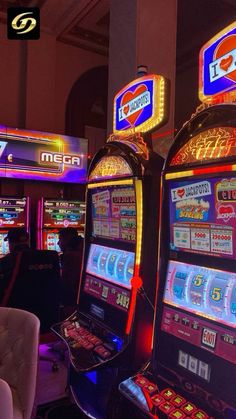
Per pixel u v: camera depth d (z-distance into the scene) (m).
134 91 2.60
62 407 2.91
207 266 1.68
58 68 7.06
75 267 4.03
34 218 6.41
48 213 5.91
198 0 5.71
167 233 1.90
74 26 6.54
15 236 4.15
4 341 2.35
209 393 1.55
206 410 1.55
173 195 1.86
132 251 2.30
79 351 2.33
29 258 3.62
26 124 6.43
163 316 1.86
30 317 2.27
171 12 4.14
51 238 5.91
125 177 2.28
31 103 6.49
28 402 2.14
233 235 1.55
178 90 7.98
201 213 1.71
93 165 2.71
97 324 2.47
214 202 1.64
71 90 7.23
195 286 1.71
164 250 1.89
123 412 2.05
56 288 3.79
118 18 4.14
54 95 6.95
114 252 2.48
